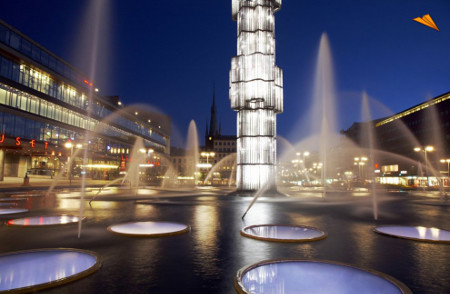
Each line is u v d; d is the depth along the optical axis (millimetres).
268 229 12094
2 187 34625
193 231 11570
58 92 53375
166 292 5598
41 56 48312
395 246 9273
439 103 79250
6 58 41844
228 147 158250
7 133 41750
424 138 84062
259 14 32562
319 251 8617
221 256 8023
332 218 15625
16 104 43438
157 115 111500
